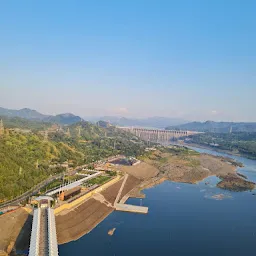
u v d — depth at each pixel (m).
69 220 162.25
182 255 138.62
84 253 134.00
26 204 165.00
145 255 136.25
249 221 190.00
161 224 177.50
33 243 110.31
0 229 135.38
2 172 185.38
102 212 189.62
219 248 148.38
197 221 185.88
